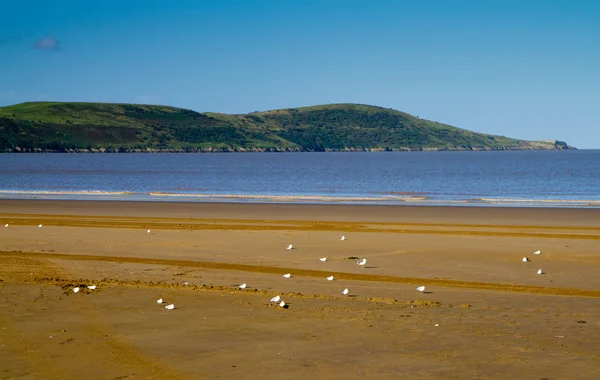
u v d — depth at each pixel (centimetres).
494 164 15662
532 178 8862
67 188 6531
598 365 938
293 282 1652
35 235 2570
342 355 991
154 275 1739
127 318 1226
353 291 1535
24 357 978
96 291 1480
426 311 1308
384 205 4294
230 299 1409
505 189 6544
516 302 1412
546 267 1917
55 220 3234
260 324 1182
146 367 932
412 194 5756
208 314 1262
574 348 1029
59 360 964
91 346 1038
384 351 1013
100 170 11644
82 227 2873
